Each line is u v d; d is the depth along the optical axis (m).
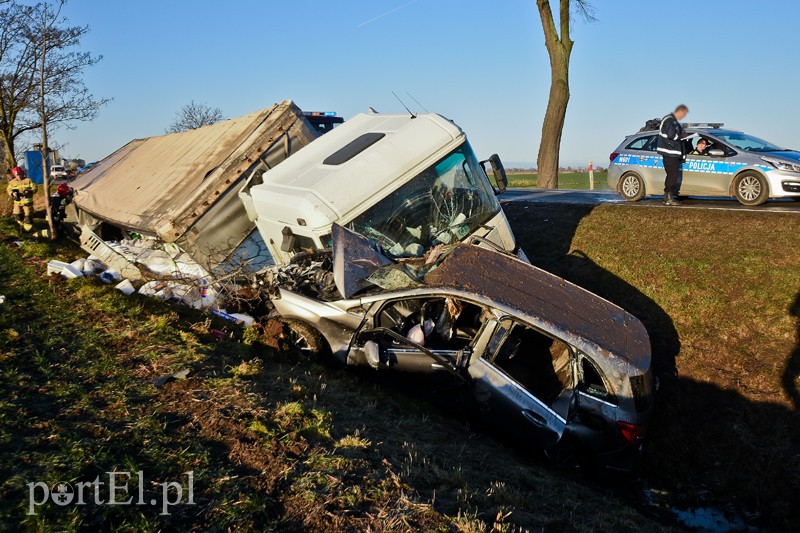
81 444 4.30
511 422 5.68
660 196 14.91
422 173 7.88
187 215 9.54
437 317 6.49
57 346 6.44
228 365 6.30
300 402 5.46
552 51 23.03
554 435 5.48
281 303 7.30
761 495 6.02
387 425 5.49
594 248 10.68
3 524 3.39
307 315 6.98
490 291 6.02
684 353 7.91
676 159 12.29
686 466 6.57
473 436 5.80
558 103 23.28
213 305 8.85
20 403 4.95
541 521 4.19
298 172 8.66
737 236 9.63
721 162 12.25
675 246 9.88
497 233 8.24
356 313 6.61
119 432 4.57
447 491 4.34
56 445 4.30
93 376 5.66
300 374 6.41
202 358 6.32
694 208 11.46
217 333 7.52
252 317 8.49
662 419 7.16
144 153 16.56
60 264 9.94
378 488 4.11
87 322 7.34
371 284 6.57
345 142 8.93
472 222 8.11
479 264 6.62
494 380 5.72
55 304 8.05
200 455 4.28
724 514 5.92
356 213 7.59
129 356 6.29
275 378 6.16
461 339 6.38
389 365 6.25
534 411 5.56
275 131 10.39
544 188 23.39
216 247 9.73
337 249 6.75
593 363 5.59
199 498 3.83
